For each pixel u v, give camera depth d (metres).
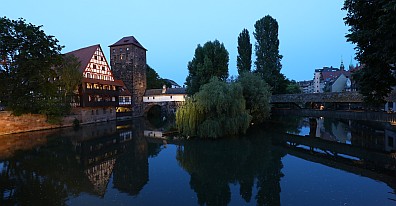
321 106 33.22
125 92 50.69
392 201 9.38
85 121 38.34
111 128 33.28
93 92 39.09
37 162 15.74
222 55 32.00
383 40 9.93
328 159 16.08
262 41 39.34
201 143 21.55
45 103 29.69
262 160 16.03
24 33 26.45
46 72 28.48
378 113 19.06
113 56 54.44
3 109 31.28
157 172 13.69
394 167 14.01
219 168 14.38
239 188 11.19
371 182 11.50
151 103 55.12
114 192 10.67
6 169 14.15
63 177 12.78
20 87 27.48
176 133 26.56
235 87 24.08
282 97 33.22
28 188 11.09
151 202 9.63
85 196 10.20
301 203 9.35
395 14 8.69
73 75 33.12
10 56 26.58
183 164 15.32
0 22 25.05
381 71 11.45
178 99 52.00
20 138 24.92
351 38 11.42
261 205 9.30
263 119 29.75
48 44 28.95
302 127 32.97
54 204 9.36
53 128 32.72
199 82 31.25
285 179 12.25
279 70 39.44
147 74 67.94
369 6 10.81
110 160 16.41
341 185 11.20
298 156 16.98
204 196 10.26
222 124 23.08
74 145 21.56
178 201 9.77
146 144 21.97
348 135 25.94
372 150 18.42
